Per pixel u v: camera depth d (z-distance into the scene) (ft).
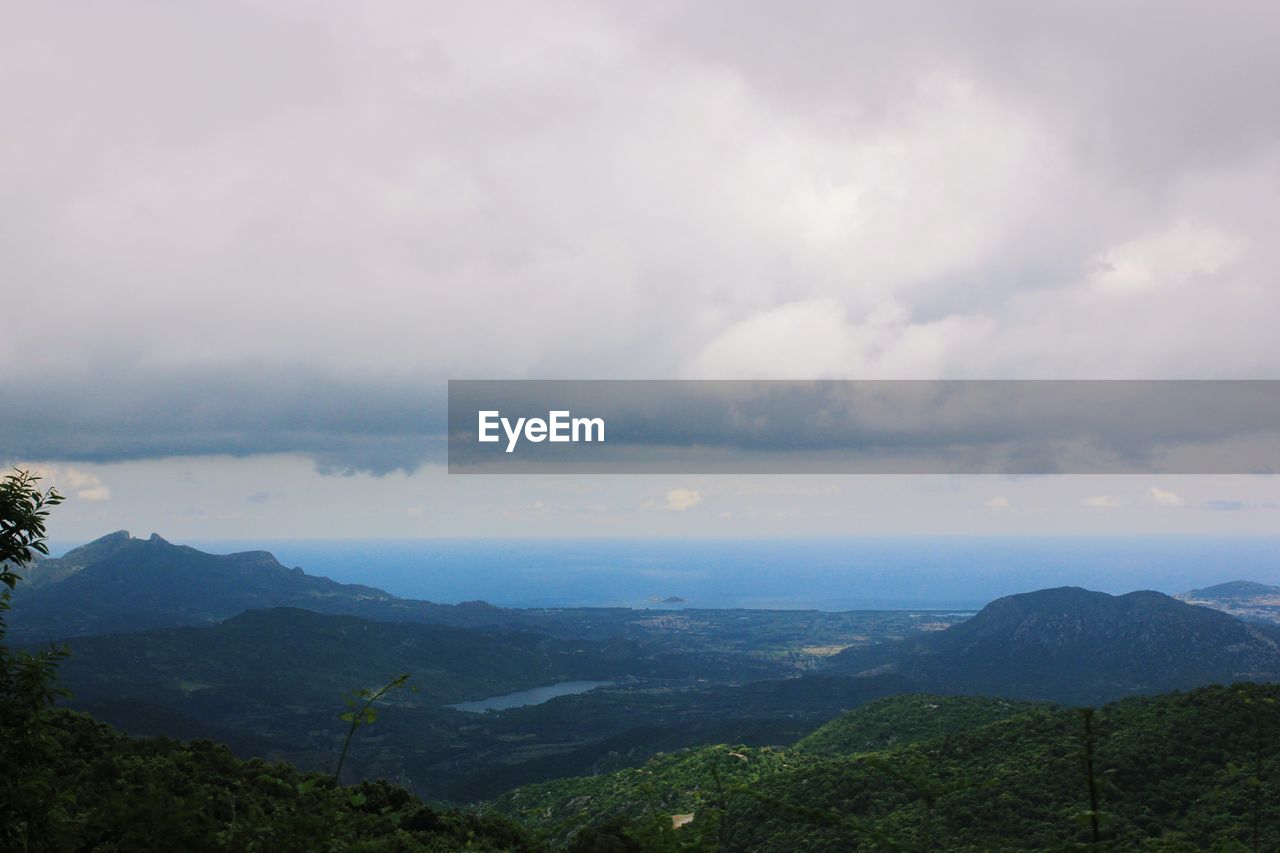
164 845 43.78
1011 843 105.50
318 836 43.78
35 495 47.70
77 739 107.04
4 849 43.70
